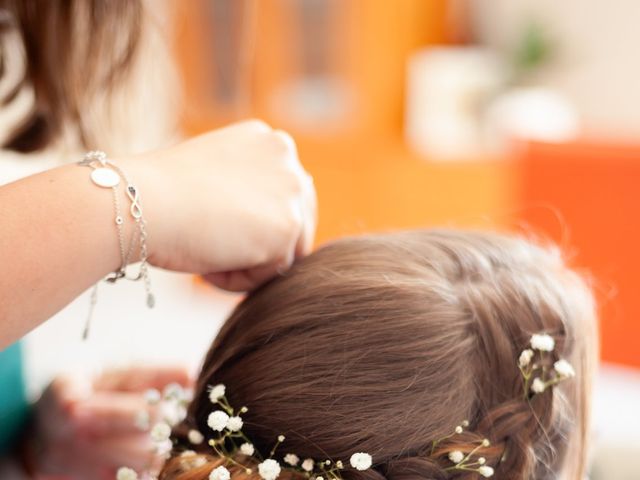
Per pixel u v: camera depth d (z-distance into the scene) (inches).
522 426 18.0
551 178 47.4
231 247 18.7
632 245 44.8
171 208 17.8
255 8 98.0
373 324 17.6
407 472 17.2
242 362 18.5
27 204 16.5
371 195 88.0
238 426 16.7
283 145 20.2
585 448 20.8
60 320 42.7
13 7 28.6
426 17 100.3
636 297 45.5
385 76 99.0
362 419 17.3
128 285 49.0
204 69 99.1
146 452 29.1
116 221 17.2
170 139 39.2
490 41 102.0
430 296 18.0
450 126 92.1
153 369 30.9
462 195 83.6
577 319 20.3
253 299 19.7
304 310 18.2
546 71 95.7
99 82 30.7
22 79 31.1
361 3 97.0
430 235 21.2
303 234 20.7
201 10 97.1
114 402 29.3
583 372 20.4
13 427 30.5
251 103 101.7
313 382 17.5
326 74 100.2
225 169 19.2
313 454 17.6
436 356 17.4
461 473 17.3
